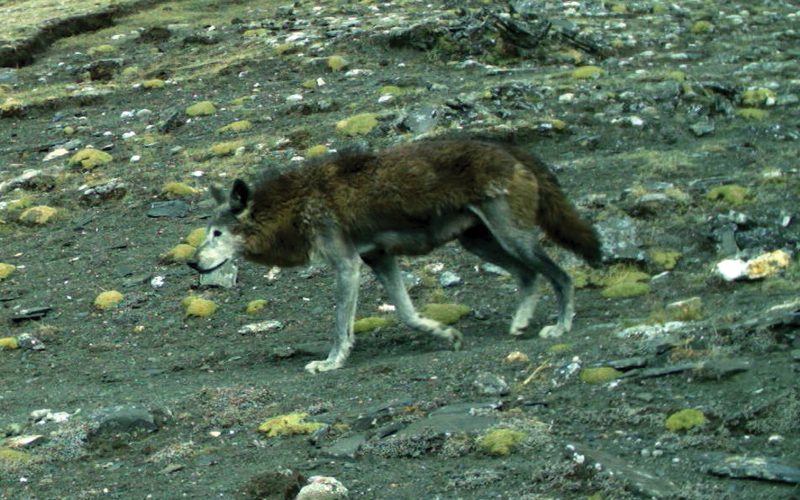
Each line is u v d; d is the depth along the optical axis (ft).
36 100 97.66
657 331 42.14
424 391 40.19
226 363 49.55
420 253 48.29
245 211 47.57
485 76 92.79
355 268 47.11
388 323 52.03
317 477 32.12
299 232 47.44
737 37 106.63
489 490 30.91
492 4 116.67
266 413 40.24
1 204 74.28
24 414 43.73
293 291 58.54
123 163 80.64
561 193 48.88
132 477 35.12
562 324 47.26
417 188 46.68
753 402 34.01
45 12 131.75
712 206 61.36
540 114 80.43
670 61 97.40
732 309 44.86
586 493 29.94
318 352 49.42
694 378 36.58
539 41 99.45
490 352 43.86
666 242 57.31
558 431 34.53
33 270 64.49
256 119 86.38
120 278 61.98
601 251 50.83
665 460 31.63
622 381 37.40
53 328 55.62
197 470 35.12
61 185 77.41
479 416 35.81
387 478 32.48
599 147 75.56
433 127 77.66
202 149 81.35
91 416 40.50
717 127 78.13
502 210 46.80
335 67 97.66
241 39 112.37
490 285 56.49
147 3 134.72
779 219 58.70
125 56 112.78
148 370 49.55
